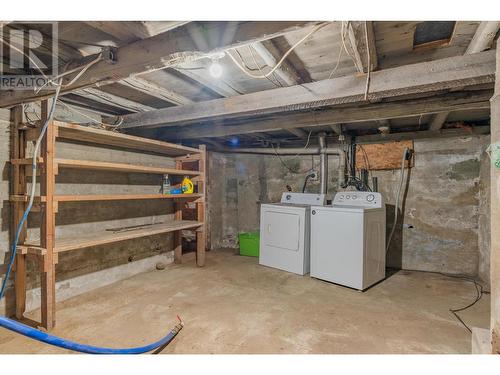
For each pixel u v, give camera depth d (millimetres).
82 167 2500
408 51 1682
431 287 2898
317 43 1591
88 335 1904
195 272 3355
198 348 1768
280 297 2602
